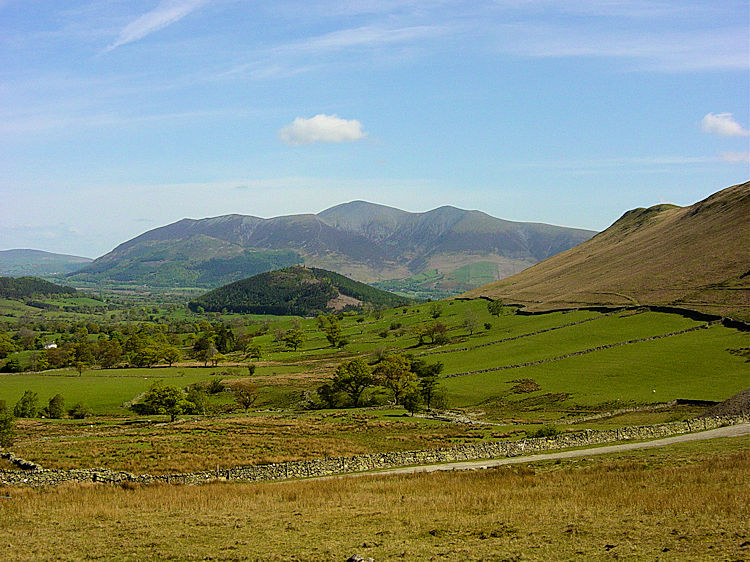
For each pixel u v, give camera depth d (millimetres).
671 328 145375
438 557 23781
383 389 133375
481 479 42562
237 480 51969
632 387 103875
